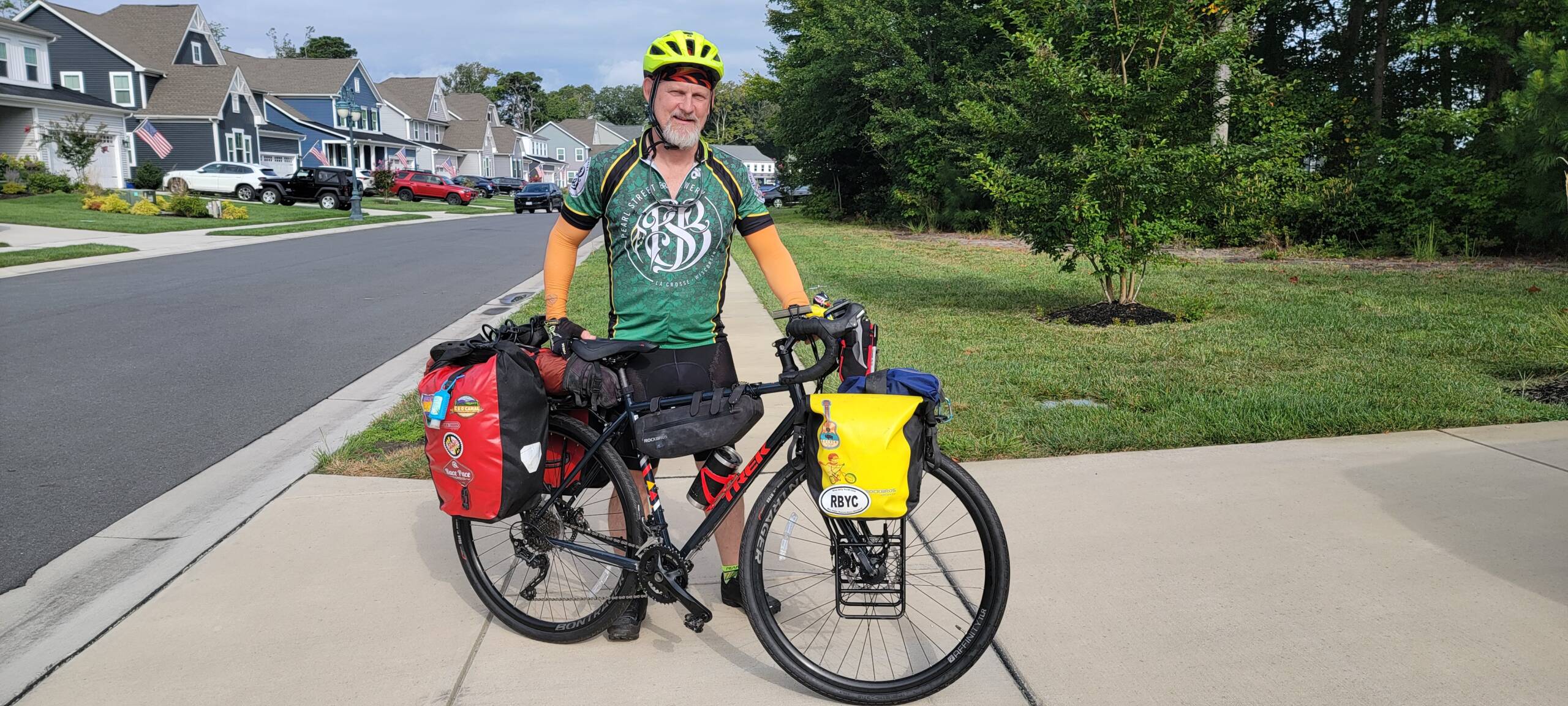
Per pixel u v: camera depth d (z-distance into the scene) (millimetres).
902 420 2518
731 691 2826
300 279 14227
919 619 3186
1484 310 9352
